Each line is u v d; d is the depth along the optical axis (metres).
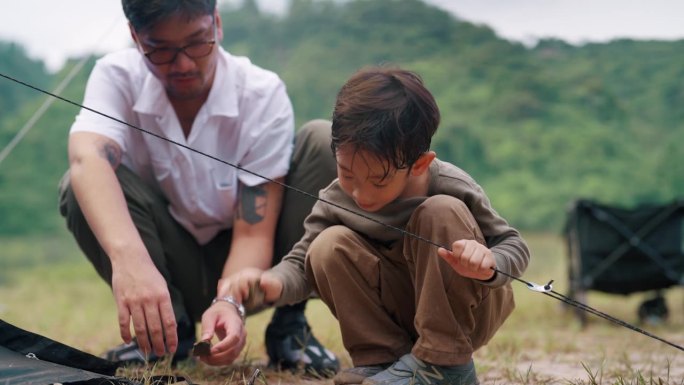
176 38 2.47
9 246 13.23
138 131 2.72
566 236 5.38
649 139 14.42
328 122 2.79
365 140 2.01
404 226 2.21
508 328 4.71
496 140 14.97
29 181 14.61
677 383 2.60
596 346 3.78
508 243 2.16
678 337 4.29
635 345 3.82
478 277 2.01
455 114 15.26
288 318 2.82
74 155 2.57
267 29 17.20
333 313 2.31
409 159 2.05
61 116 14.89
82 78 13.48
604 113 14.90
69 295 7.94
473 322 2.17
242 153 2.73
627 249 5.08
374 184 2.07
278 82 2.82
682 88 13.77
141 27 2.46
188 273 2.84
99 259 2.70
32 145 14.71
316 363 2.78
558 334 4.47
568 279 5.37
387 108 2.03
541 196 14.04
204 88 2.64
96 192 2.48
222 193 2.73
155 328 2.29
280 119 2.76
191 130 2.71
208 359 2.24
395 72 2.12
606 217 5.09
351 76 2.16
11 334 2.10
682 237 5.14
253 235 2.72
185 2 2.44
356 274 2.22
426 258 2.13
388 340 2.26
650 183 14.07
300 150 2.76
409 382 2.13
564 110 15.12
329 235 2.22
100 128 2.62
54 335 4.00
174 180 2.72
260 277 2.28
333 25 17.05
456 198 2.17
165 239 2.78
